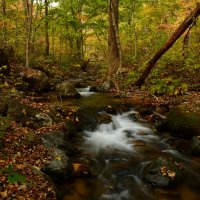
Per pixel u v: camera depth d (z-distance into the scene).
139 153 7.96
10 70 13.16
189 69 13.30
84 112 10.09
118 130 9.59
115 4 15.38
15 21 17.62
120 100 11.93
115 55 15.77
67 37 26.83
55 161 6.55
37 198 5.07
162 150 8.15
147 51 19.91
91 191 6.23
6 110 8.66
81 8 25.52
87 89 14.98
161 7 19.33
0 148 6.53
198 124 8.49
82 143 8.55
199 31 15.65
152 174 6.54
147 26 23.12
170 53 14.21
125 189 6.38
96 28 25.61
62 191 6.09
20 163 6.09
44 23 22.61
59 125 8.63
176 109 9.30
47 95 12.62
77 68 24.25
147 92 12.77
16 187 5.16
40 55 21.22
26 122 8.39
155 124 9.79
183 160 7.49
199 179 6.66
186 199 5.98
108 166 7.29
